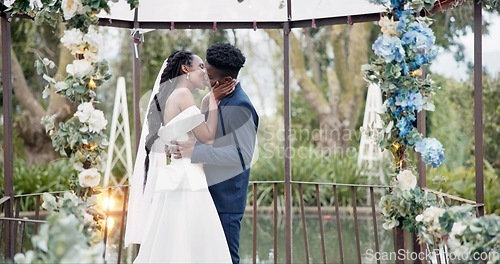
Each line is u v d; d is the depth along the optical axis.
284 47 4.29
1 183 8.16
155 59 10.34
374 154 9.09
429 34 3.26
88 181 3.27
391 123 3.29
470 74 9.58
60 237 2.29
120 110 9.40
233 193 3.37
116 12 4.29
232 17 4.42
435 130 9.75
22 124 9.62
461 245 2.76
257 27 4.43
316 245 6.41
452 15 9.23
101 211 3.40
